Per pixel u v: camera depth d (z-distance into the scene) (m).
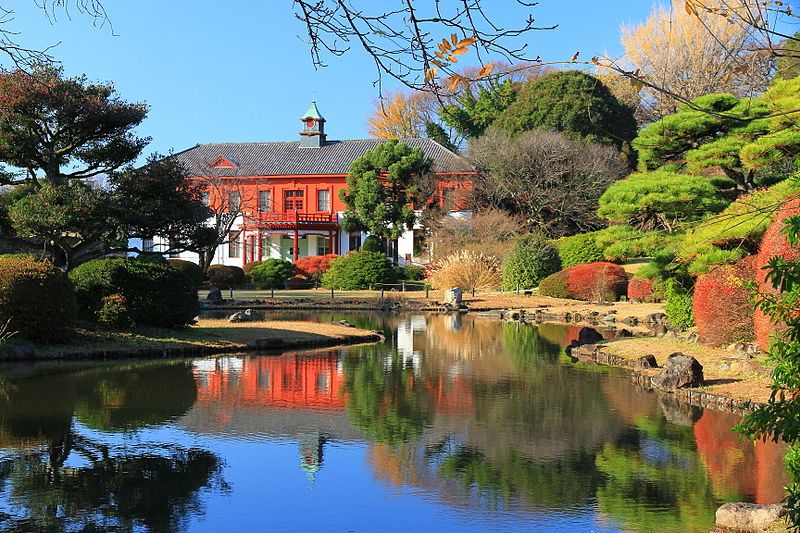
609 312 27.77
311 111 54.06
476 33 3.85
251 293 37.66
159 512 6.85
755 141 17.48
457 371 15.09
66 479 7.75
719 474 8.09
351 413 11.03
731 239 15.55
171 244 19.84
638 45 41.59
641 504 7.16
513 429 10.11
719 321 15.61
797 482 5.53
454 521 6.69
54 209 16.78
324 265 43.56
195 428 9.96
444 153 49.03
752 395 11.55
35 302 15.88
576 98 44.47
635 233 17.89
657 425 10.30
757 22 3.95
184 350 16.88
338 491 7.52
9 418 10.33
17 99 16.89
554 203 41.88
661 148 19.86
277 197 52.00
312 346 19.02
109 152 19.02
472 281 37.00
